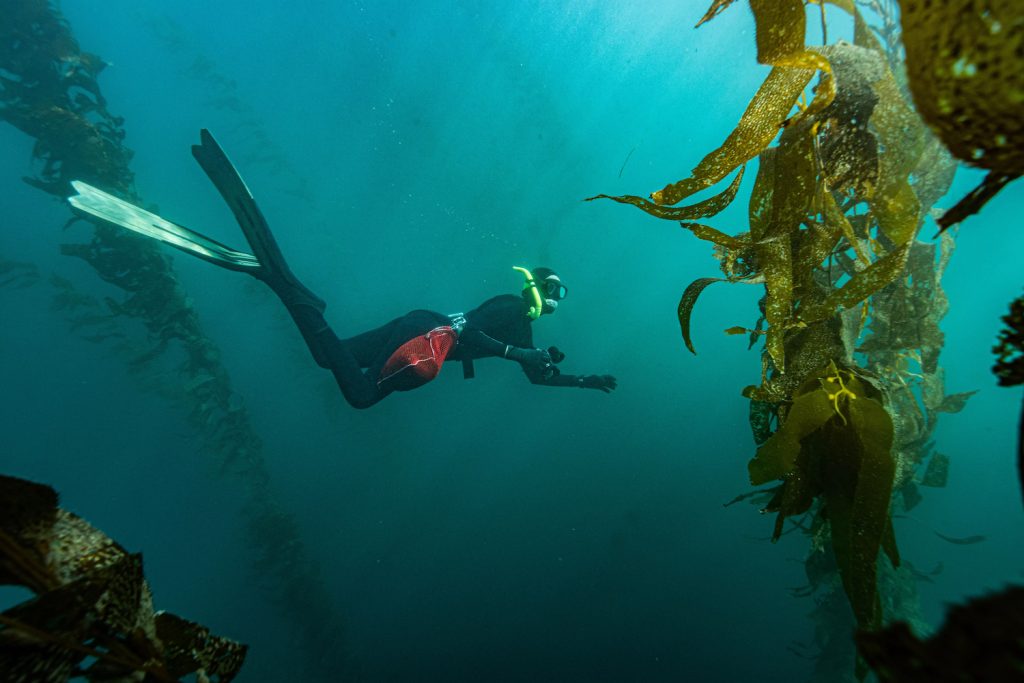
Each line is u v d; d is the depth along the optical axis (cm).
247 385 1445
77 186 336
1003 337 43
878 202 83
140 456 1578
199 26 1917
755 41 71
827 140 86
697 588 893
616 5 1750
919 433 158
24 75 541
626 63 1812
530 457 1279
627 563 971
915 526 753
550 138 1658
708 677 757
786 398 104
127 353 780
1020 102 26
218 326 1509
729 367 1295
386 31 1789
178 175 1769
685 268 1507
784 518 101
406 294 1509
